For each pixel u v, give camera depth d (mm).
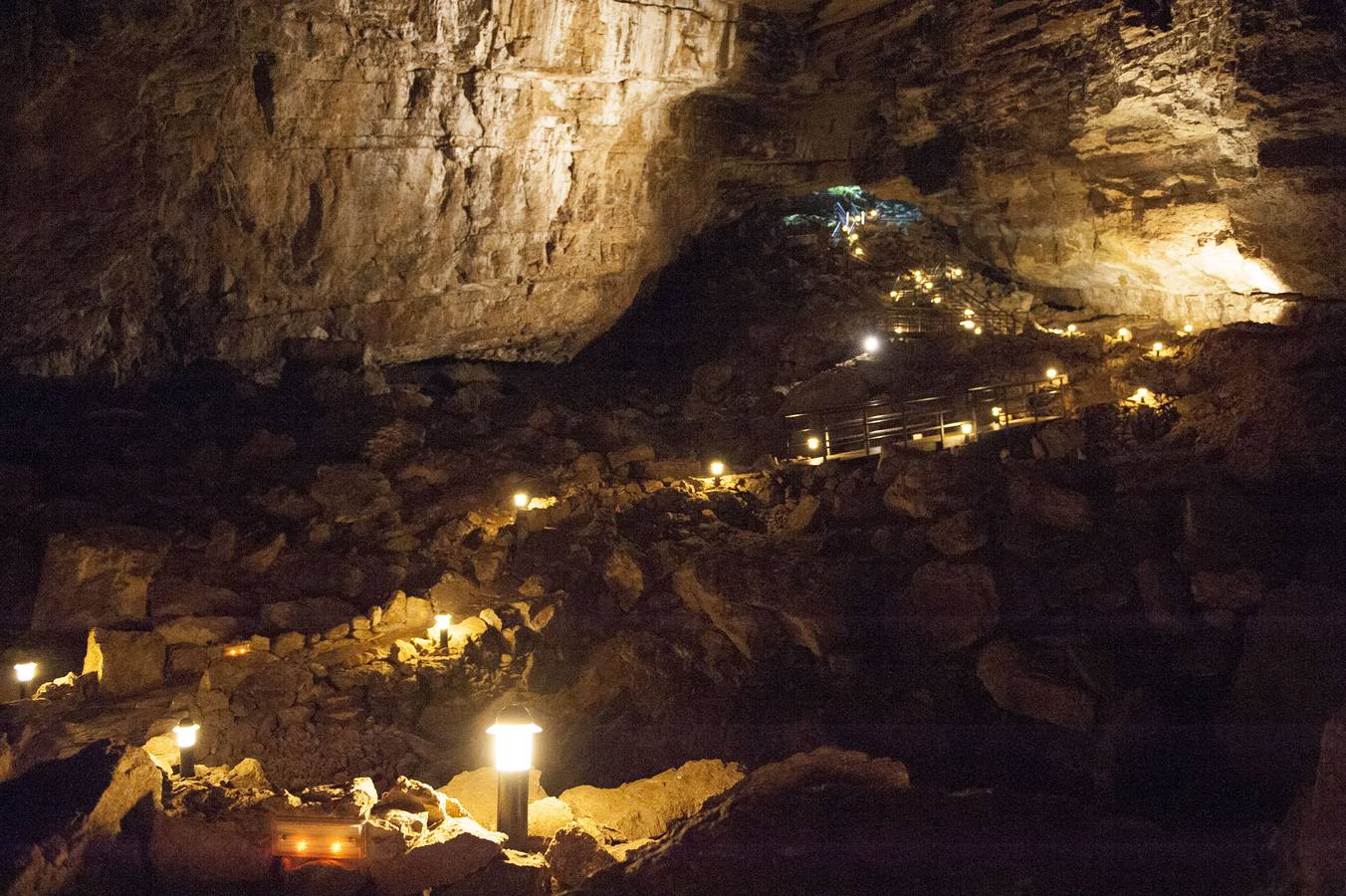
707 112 23312
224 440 14898
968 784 9680
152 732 8922
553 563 13328
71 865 4312
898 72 22828
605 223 22328
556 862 5500
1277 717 9320
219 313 16750
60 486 12531
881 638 11633
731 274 27984
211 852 5027
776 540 13898
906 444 16578
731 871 4723
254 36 14883
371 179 17672
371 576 12344
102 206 13984
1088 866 4652
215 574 11617
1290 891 3879
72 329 14641
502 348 22766
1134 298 24078
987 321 25734
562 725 11109
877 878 4605
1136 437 15406
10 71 12172
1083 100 20312
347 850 5090
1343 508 11820
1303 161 17297
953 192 24531
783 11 21828
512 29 17812
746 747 10562
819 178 25812
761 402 21875
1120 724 9477
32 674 9328
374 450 15312
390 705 10484
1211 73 17734
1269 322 20172
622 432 19156
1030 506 12688
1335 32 15617
